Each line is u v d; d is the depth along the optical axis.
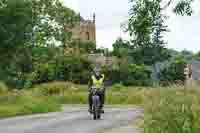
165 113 12.49
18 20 75.12
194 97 12.70
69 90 52.06
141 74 82.81
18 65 75.12
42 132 15.37
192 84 14.26
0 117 23.56
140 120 14.51
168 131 11.96
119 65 82.81
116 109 31.59
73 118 21.97
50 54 79.31
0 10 73.75
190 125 11.60
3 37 74.12
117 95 46.75
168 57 96.88
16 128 16.88
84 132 15.41
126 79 81.44
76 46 86.75
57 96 48.88
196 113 11.80
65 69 75.44
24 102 30.64
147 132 12.66
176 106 12.45
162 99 13.40
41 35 83.19
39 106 29.56
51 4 85.19
